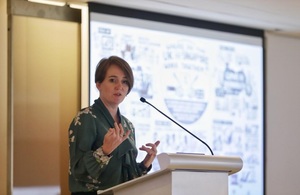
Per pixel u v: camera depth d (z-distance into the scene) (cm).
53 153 688
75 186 429
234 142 840
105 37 729
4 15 684
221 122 827
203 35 815
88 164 404
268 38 888
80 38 714
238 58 850
